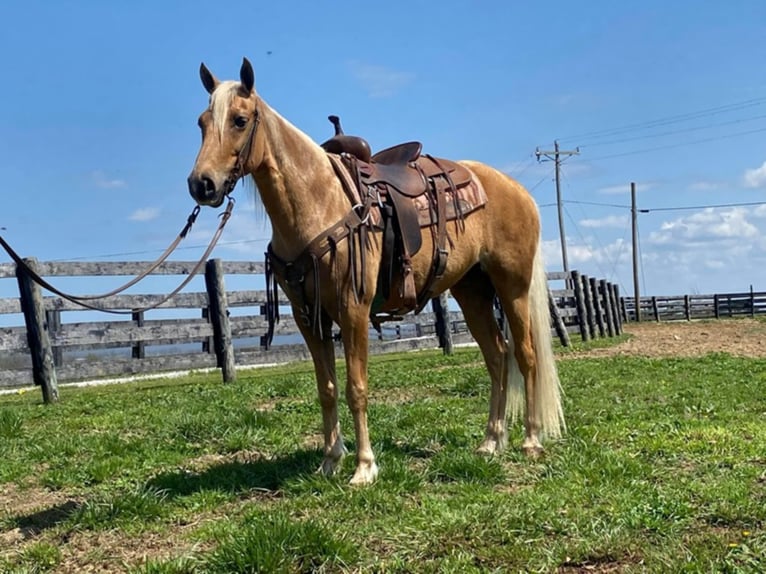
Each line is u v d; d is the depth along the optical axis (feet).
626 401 27.32
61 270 34.27
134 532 14.61
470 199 19.11
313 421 24.44
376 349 49.21
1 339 32.83
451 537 13.23
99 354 58.54
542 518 13.87
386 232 17.15
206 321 39.96
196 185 14.64
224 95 15.23
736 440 19.89
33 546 13.91
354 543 12.93
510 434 21.20
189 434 22.71
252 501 16.17
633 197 143.02
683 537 13.15
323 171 16.29
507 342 20.08
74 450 21.47
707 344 58.95
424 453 19.57
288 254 16.20
